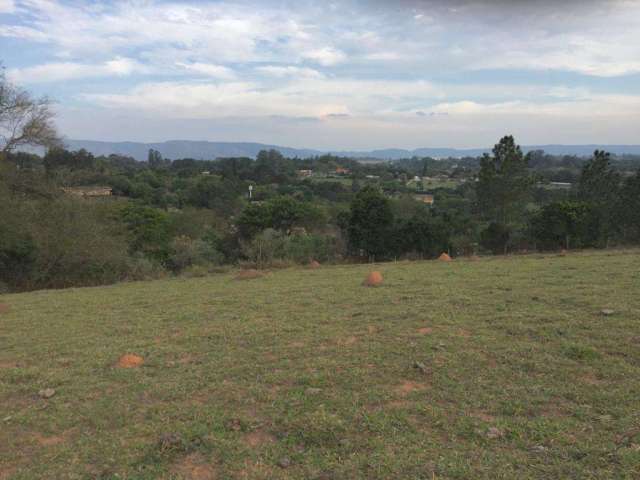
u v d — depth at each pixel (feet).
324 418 13.30
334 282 38.29
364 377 16.33
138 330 25.22
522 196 88.33
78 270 63.87
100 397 15.97
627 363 16.31
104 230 68.18
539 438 11.79
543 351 17.84
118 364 19.30
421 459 11.07
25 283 60.70
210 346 21.22
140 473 11.15
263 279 44.62
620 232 80.48
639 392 14.02
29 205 64.28
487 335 20.18
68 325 27.71
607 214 78.64
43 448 12.74
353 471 10.77
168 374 17.83
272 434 12.84
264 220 105.70
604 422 12.37
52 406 15.43
